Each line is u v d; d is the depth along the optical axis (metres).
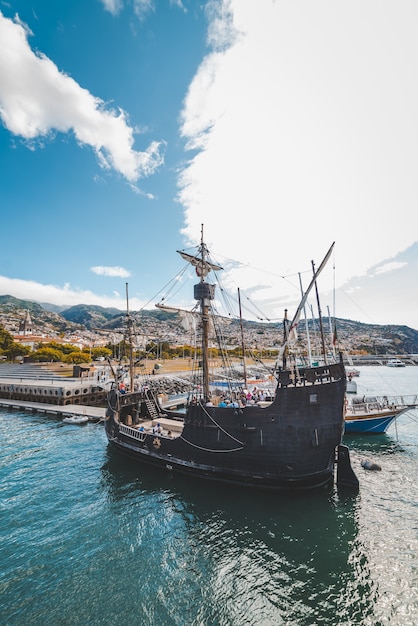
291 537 15.16
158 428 24.66
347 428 33.22
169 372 75.56
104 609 11.13
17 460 25.98
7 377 76.50
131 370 33.62
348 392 66.88
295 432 18.39
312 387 18.42
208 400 23.98
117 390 28.88
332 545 14.52
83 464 25.00
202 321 26.52
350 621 10.55
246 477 19.56
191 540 15.08
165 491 20.09
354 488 19.67
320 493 19.39
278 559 13.66
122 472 23.31
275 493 19.27
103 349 115.44
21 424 39.03
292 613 10.91
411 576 12.53
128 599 11.59
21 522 16.67
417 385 84.88
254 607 11.19
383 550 14.12
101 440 31.61
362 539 14.91
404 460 25.56
